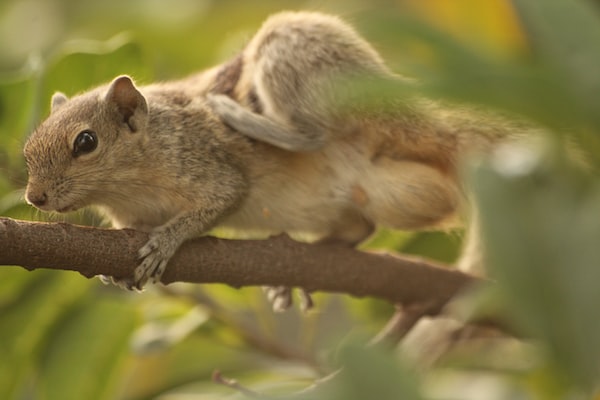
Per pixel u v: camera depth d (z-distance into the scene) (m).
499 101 1.63
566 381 1.65
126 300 2.26
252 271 2.20
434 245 2.30
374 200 2.25
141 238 2.18
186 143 2.23
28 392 2.28
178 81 2.28
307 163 2.24
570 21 1.74
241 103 2.25
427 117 2.23
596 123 1.69
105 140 2.22
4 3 2.45
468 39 1.75
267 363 2.28
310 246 2.21
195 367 2.29
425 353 2.27
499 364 2.24
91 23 2.44
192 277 2.19
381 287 2.22
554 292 1.60
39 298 2.25
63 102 2.24
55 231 2.15
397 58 1.77
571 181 1.69
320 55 2.23
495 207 1.66
